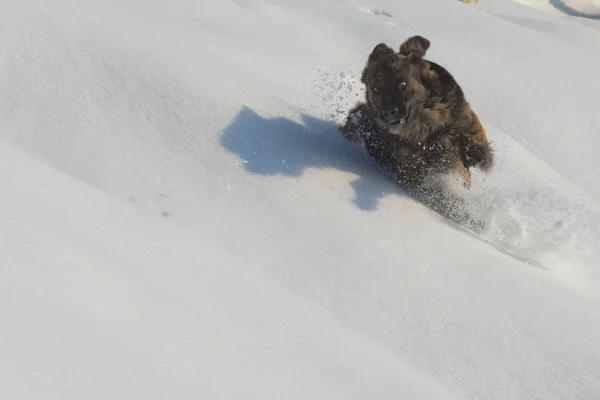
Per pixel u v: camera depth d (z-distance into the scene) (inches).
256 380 208.1
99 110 393.7
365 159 444.1
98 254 248.1
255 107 433.4
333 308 294.5
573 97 662.5
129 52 437.1
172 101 406.9
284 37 627.5
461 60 697.0
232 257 308.0
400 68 394.6
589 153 597.6
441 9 855.7
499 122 615.2
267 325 253.4
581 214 464.8
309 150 416.2
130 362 188.1
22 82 406.0
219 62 470.6
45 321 189.6
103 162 359.6
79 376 174.6
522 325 302.5
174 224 320.2
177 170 363.9
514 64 708.7
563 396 264.7
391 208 381.1
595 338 300.8
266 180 370.6
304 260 319.9
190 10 578.2
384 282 314.0
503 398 261.4
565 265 395.5
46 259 222.7
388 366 254.4
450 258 343.6
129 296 223.5
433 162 424.8
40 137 371.9
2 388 161.2
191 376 194.4
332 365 241.0
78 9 478.3
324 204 365.4
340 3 810.2
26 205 260.2
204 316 238.1
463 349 282.8
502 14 1081.4
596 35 995.3
